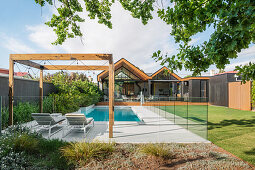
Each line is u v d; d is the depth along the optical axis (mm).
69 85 11688
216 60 1465
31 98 7789
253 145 4016
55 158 3061
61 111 8859
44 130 5590
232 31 1226
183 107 14016
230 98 13695
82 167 2809
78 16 4031
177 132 5301
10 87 5293
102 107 15203
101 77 16719
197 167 2752
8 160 2781
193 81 18578
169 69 1982
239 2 1092
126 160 3057
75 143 3648
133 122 7074
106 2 4070
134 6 3014
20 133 3842
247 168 2742
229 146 3939
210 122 6996
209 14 1366
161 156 3168
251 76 1853
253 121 7215
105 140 4426
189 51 1819
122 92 20594
